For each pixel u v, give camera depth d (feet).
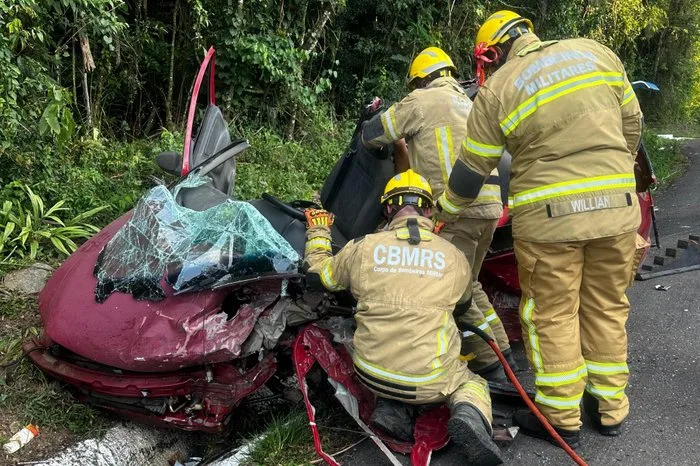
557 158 8.91
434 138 10.96
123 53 24.56
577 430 9.71
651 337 13.70
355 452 9.96
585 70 9.02
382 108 13.04
